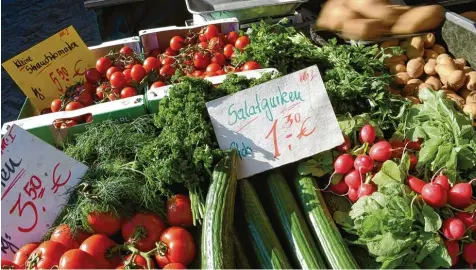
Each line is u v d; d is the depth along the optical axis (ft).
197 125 2.68
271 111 2.80
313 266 2.37
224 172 2.53
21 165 2.49
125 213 2.52
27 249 2.42
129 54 4.10
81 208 2.46
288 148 2.76
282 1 4.79
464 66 4.51
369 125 2.86
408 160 2.68
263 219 2.55
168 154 2.58
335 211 2.68
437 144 2.75
